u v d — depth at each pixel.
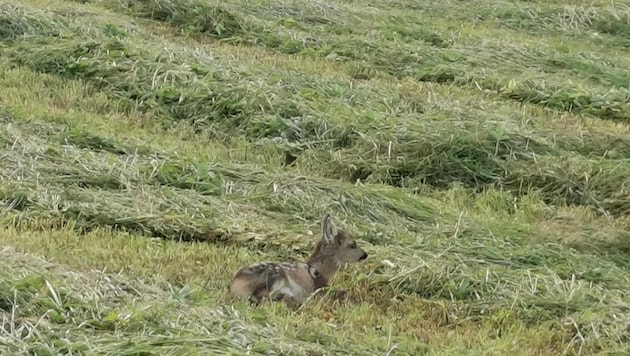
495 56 28.97
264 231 17.02
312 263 15.23
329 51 28.08
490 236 17.84
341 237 15.37
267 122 21.98
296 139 21.77
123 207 17.19
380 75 26.91
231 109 22.55
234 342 12.23
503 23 33.94
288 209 17.94
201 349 11.84
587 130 23.00
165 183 18.47
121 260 15.23
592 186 20.45
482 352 13.54
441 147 21.12
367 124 21.94
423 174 20.80
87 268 14.52
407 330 14.13
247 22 29.12
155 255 15.73
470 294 15.39
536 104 25.86
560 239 18.25
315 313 14.23
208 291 14.34
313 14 31.22
